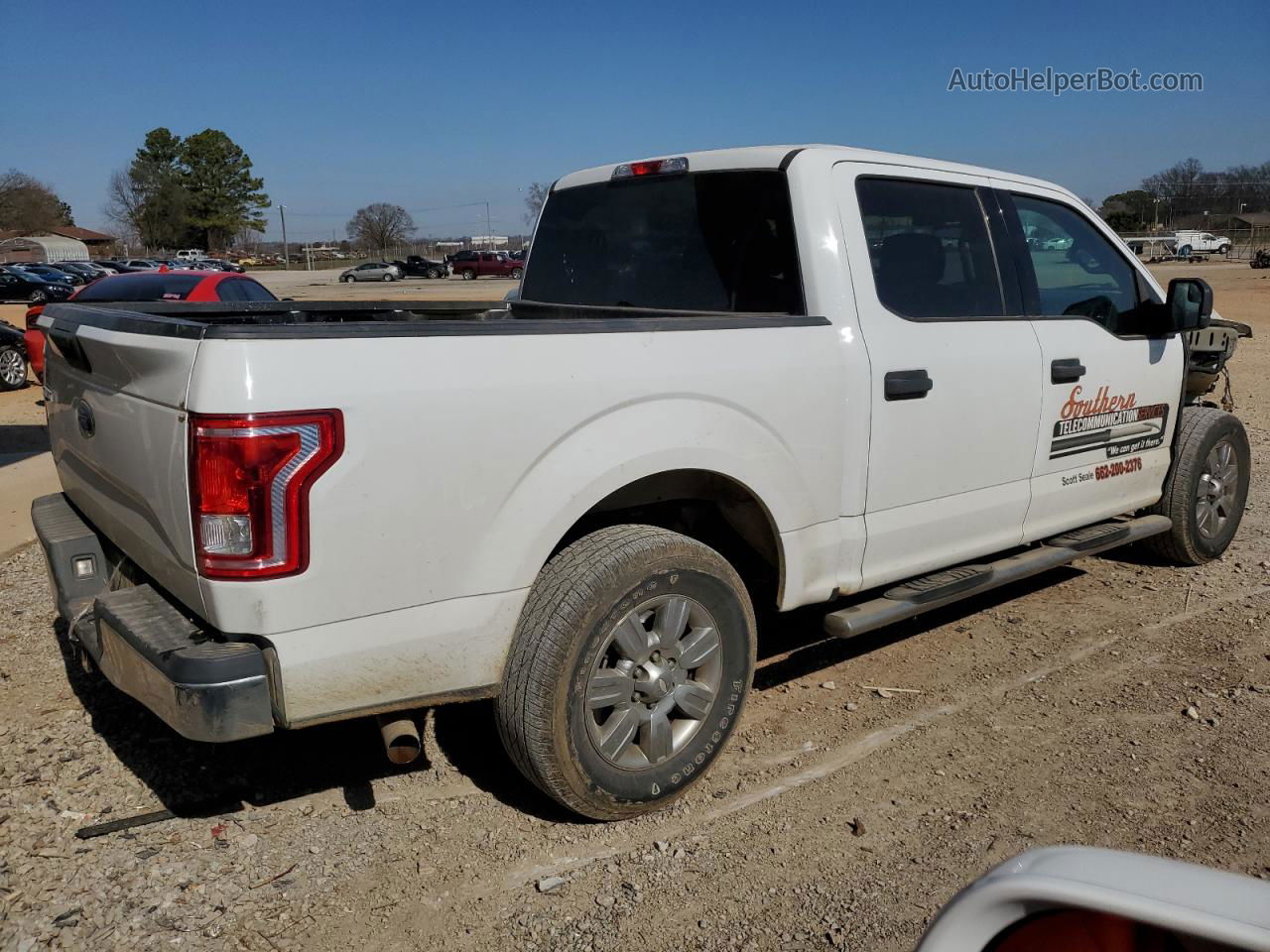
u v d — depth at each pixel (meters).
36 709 3.98
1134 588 5.45
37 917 2.74
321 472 2.56
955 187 4.24
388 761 3.64
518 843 3.15
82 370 3.29
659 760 3.25
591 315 4.41
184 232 115.44
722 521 3.95
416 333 2.73
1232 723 3.90
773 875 2.99
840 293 3.70
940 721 3.95
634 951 2.67
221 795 3.39
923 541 4.04
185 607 2.90
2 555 5.80
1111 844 3.12
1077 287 4.76
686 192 4.22
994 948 1.36
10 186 100.19
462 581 2.84
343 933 2.73
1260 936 1.19
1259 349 17.14
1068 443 4.62
